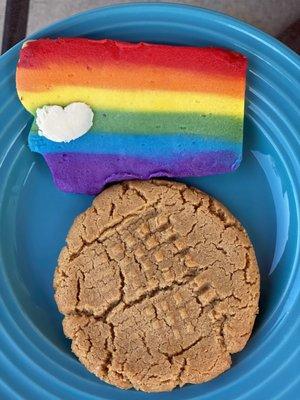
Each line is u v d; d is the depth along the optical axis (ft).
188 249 0.55
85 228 0.56
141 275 0.55
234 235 0.55
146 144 0.55
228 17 0.54
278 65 0.55
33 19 0.65
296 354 0.55
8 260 0.57
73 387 0.56
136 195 0.56
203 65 0.54
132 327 0.55
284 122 0.55
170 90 0.54
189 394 0.56
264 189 0.57
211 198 0.56
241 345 0.55
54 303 0.58
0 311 0.56
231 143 0.55
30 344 0.56
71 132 0.54
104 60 0.54
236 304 0.55
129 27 0.55
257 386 0.55
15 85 0.55
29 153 0.57
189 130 0.55
